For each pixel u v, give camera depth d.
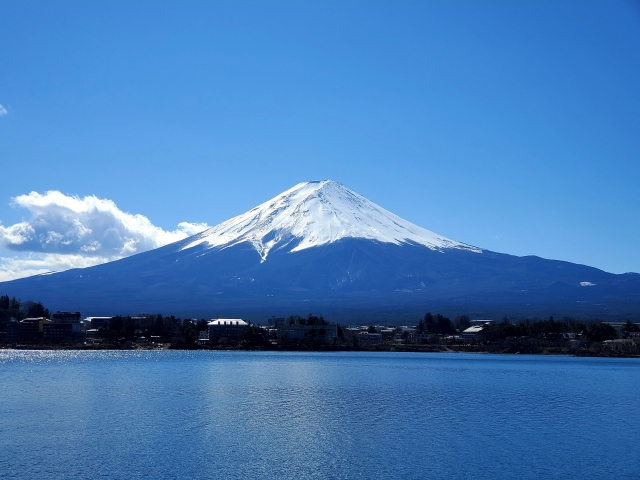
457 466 103.12
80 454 107.38
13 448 110.88
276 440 118.06
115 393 173.88
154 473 97.69
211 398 165.62
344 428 129.00
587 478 97.94
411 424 134.00
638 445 117.38
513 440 120.62
